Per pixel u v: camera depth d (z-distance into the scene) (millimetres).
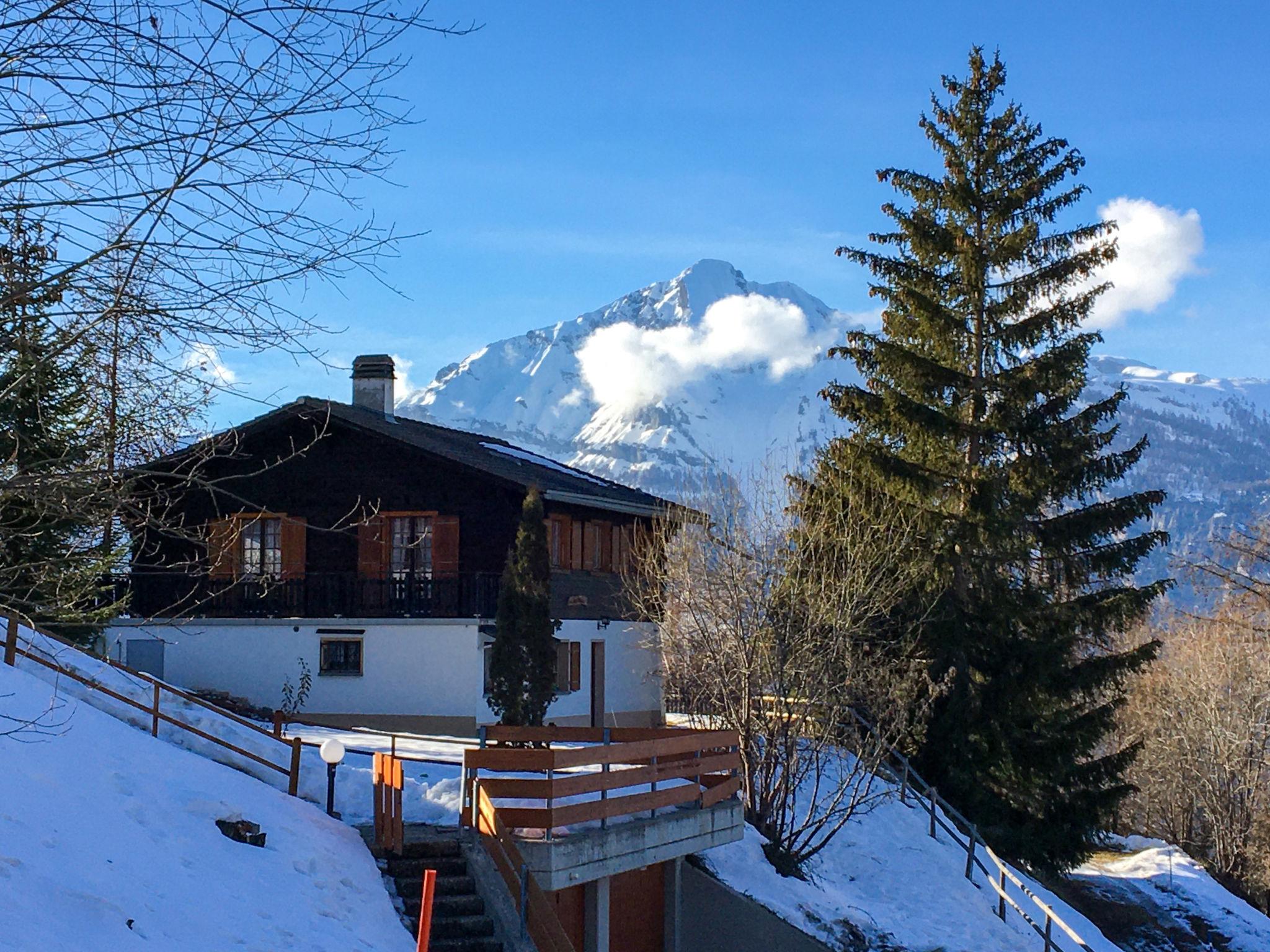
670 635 25844
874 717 24891
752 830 21156
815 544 24531
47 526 11438
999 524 26875
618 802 16000
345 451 30391
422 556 29844
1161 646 27531
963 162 29500
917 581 26203
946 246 28641
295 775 16547
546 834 14898
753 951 18344
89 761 14164
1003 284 28953
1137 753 27484
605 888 16172
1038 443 27703
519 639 24734
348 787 17438
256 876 13086
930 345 29078
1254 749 40406
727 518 25531
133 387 9742
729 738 19078
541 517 25312
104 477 9234
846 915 19922
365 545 29938
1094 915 28375
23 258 8648
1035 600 27469
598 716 32688
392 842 15016
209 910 11781
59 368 9305
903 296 28484
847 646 22859
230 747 16703
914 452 28844
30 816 11898
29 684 15906
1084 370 27906
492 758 15234
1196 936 28938
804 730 24297
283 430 30438
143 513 9820
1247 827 40312
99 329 8773
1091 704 28203
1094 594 27641
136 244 8328
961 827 26391
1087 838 27234
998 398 28219
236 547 30219
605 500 32344
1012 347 28531
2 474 9672
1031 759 26953
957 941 20422
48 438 9602
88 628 23219
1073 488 27797
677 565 26656
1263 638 40656
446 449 31094
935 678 26438
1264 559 39500
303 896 13148
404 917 14133
